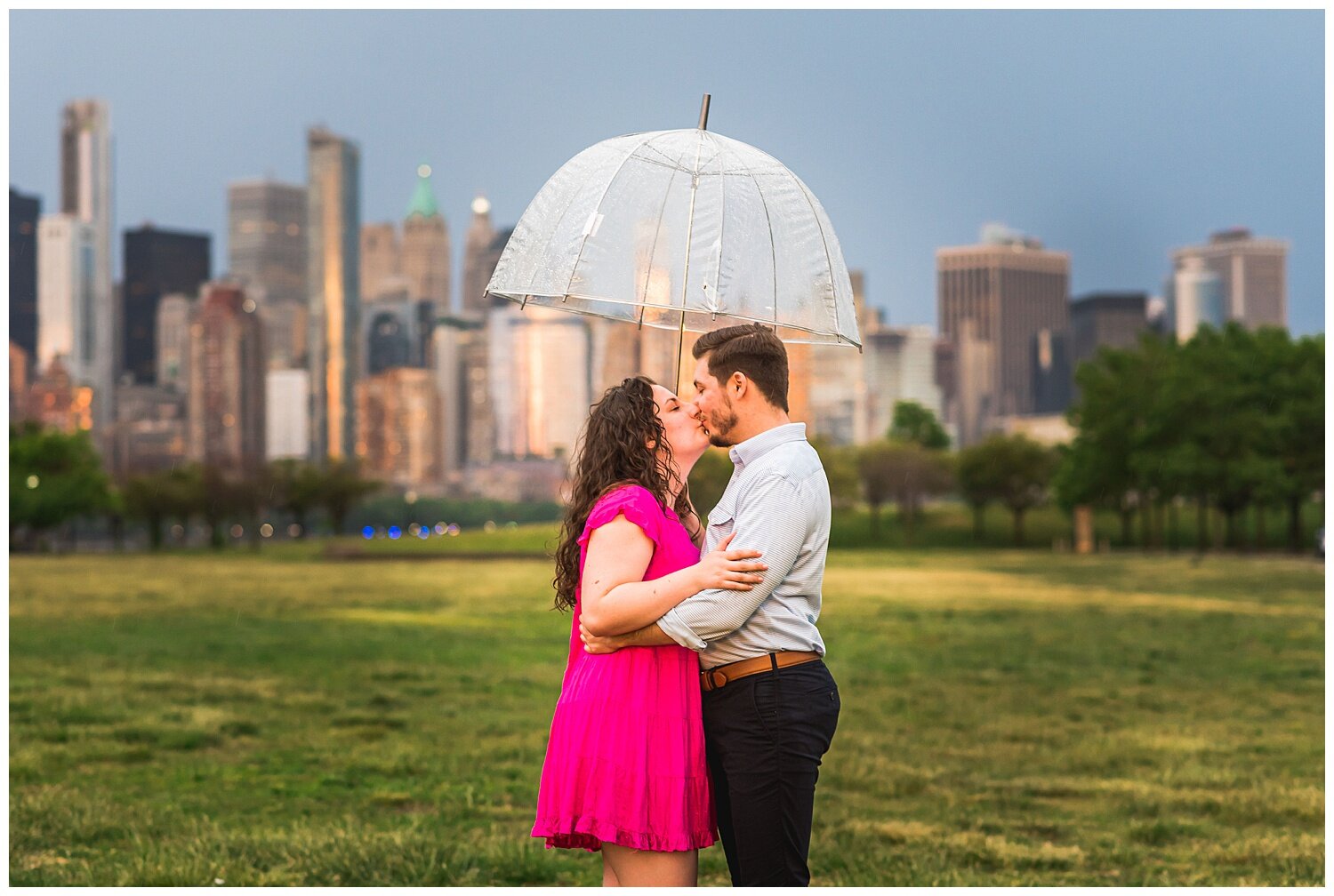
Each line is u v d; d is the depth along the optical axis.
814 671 3.90
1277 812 8.50
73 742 11.09
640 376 4.12
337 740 11.40
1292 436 68.38
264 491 131.88
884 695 14.99
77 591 38.72
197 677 16.23
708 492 66.75
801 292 3.92
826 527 3.94
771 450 3.93
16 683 15.31
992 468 110.50
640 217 3.87
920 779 9.69
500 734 11.82
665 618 3.69
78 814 7.88
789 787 3.82
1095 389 84.75
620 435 3.98
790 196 4.04
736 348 4.01
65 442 114.62
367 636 22.89
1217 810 8.74
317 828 7.70
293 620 26.69
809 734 3.84
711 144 4.05
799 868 3.85
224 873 6.52
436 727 12.23
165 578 48.81
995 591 38.50
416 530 162.75
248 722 12.33
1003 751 11.17
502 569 56.59
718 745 3.90
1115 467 83.69
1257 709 14.02
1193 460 68.56
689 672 3.88
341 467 141.88
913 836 7.81
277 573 53.28
